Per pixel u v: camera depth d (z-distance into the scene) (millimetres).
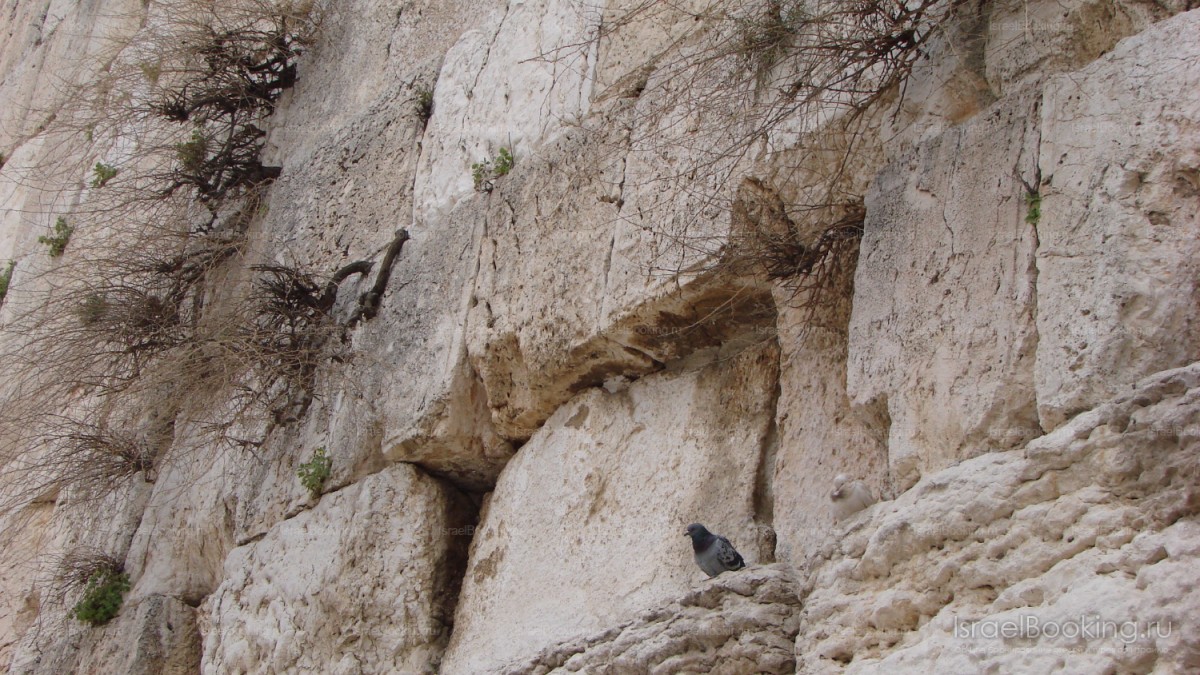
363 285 6277
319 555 5559
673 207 4672
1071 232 3242
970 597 3084
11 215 11164
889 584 3277
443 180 6207
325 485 5809
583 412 5039
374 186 6715
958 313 3459
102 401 7484
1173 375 2881
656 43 5344
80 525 7516
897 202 3783
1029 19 3680
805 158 4238
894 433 3494
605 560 4566
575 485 4863
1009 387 3260
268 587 5711
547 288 5137
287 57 8188
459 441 5402
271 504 6039
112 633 6594
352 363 5984
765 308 4488
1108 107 3299
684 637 3734
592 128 5363
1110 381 3033
